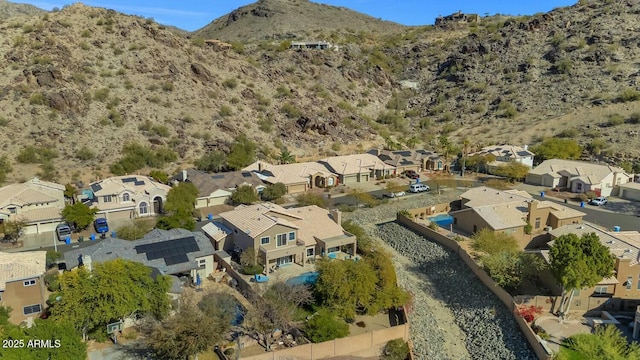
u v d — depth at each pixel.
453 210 79.69
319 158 113.00
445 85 179.00
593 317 48.47
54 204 70.12
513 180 101.06
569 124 130.25
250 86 136.00
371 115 155.88
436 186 96.00
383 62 199.62
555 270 47.19
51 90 103.12
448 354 46.25
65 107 101.19
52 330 34.78
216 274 54.09
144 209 74.44
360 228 65.62
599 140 114.81
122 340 41.69
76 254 49.84
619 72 149.75
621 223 74.19
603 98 138.75
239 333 42.94
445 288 57.62
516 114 146.75
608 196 90.81
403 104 172.25
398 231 72.44
